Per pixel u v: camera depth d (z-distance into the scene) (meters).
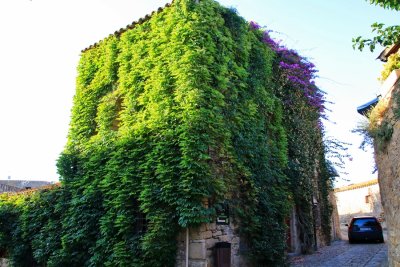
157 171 8.64
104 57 12.13
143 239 8.46
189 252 8.41
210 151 9.02
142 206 8.70
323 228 16.56
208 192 8.37
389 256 7.45
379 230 17.56
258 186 10.30
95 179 10.25
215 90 9.25
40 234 11.28
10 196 13.39
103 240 9.34
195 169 8.30
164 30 10.13
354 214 29.62
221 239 9.04
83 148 11.40
